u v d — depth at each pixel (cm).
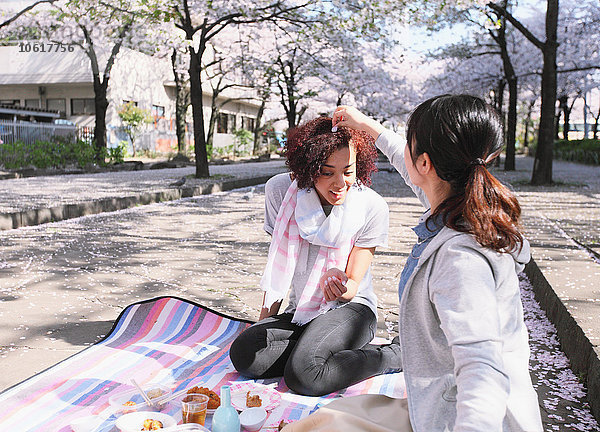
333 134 237
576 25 1773
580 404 233
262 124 3859
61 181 1324
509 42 2042
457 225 134
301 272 261
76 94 2369
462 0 1061
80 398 228
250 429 201
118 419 202
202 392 223
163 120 2734
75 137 1939
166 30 1402
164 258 521
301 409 222
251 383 241
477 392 115
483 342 120
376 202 256
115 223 737
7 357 277
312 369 229
